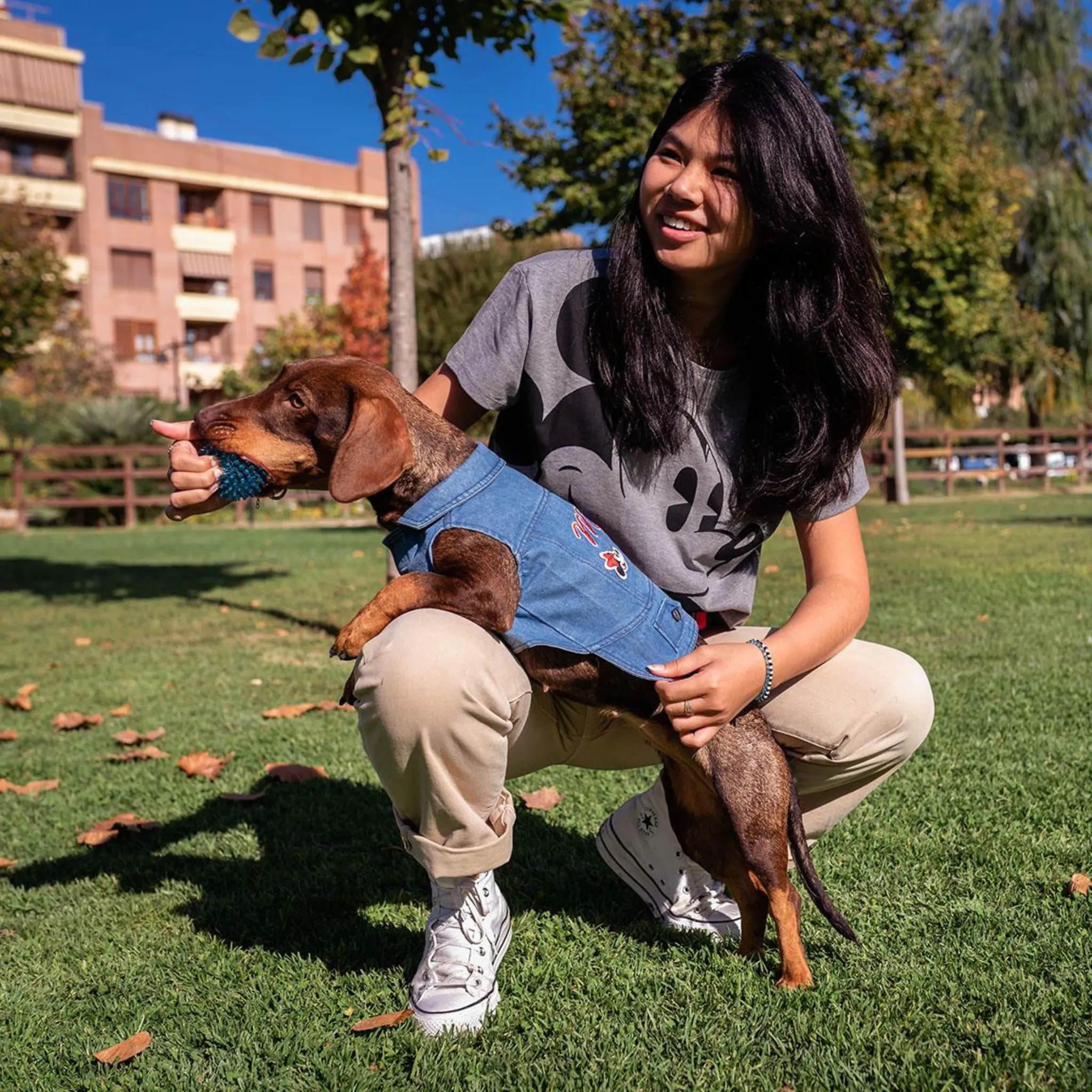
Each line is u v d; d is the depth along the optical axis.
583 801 3.52
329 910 2.73
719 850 2.37
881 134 14.45
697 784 2.32
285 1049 2.02
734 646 2.15
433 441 2.28
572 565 2.18
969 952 2.30
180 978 2.36
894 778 3.53
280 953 2.47
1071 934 2.37
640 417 2.23
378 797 3.65
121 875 3.00
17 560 12.59
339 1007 2.19
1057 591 7.50
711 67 2.16
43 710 5.09
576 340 2.33
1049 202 23.28
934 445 26.89
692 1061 1.93
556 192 13.09
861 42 13.25
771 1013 2.08
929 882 2.71
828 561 2.42
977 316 16.17
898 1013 2.06
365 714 2.01
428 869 2.11
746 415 2.33
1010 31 24.27
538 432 2.37
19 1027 2.15
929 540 11.74
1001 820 3.13
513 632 2.13
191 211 39.84
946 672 5.04
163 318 38.66
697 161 2.09
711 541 2.38
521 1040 2.04
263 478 2.34
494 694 2.00
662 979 2.27
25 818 3.50
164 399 38.22
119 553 13.45
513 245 19.30
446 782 2.01
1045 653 5.38
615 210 12.82
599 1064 1.93
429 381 2.53
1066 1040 1.94
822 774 2.47
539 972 2.32
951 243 15.23
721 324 2.32
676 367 2.22
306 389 2.34
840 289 2.16
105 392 31.61
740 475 2.32
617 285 2.21
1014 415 33.62
